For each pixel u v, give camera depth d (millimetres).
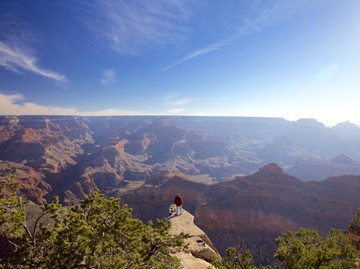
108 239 9344
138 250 10016
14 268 8977
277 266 12336
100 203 10836
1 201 10102
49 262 8891
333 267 11531
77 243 9148
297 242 12344
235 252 12492
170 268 10852
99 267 8719
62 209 10648
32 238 9609
